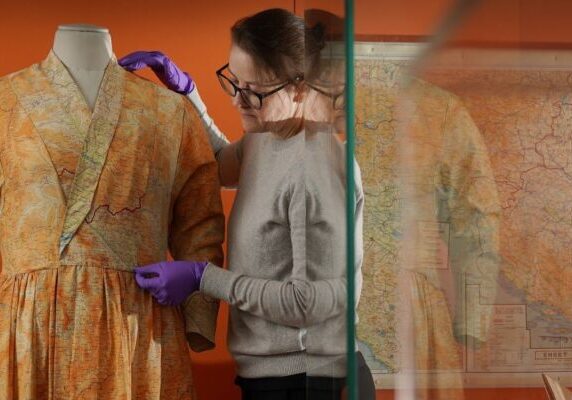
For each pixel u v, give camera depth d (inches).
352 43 18.9
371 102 20.0
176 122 88.5
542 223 19.4
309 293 28.4
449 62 19.6
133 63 102.1
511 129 19.4
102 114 83.4
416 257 20.0
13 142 81.7
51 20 135.1
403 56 19.9
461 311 19.7
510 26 19.4
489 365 19.7
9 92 84.0
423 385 19.9
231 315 90.0
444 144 19.7
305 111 32.6
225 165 97.3
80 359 77.9
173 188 89.4
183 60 137.6
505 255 19.5
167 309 85.3
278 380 85.4
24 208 80.4
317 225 27.3
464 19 19.5
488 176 19.6
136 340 81.4
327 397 24.4
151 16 137.5
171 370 84.4
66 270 79.3
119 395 78.7
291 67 86.4
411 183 20.0
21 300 78.9
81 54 85.3
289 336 84.9
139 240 83.5
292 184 84.1
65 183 80.9
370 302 20.1
